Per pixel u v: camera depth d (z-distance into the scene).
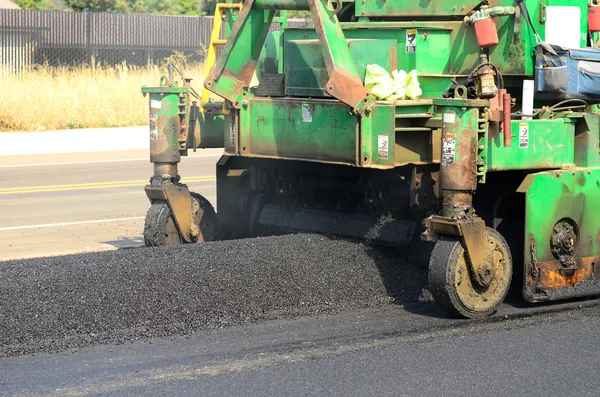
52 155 22.59
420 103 8.59
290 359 6.69
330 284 8.31
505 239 8.80
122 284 7.70
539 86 8.80
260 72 11.13
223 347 6.96
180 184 10.31
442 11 9.39
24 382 6.19
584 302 8.48
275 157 9.48
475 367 6.58
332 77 8.27
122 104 27.27
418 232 9.08
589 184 8.55
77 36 33.97
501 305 8.34
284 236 9.28
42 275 7.80
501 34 9.08
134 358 6.68
